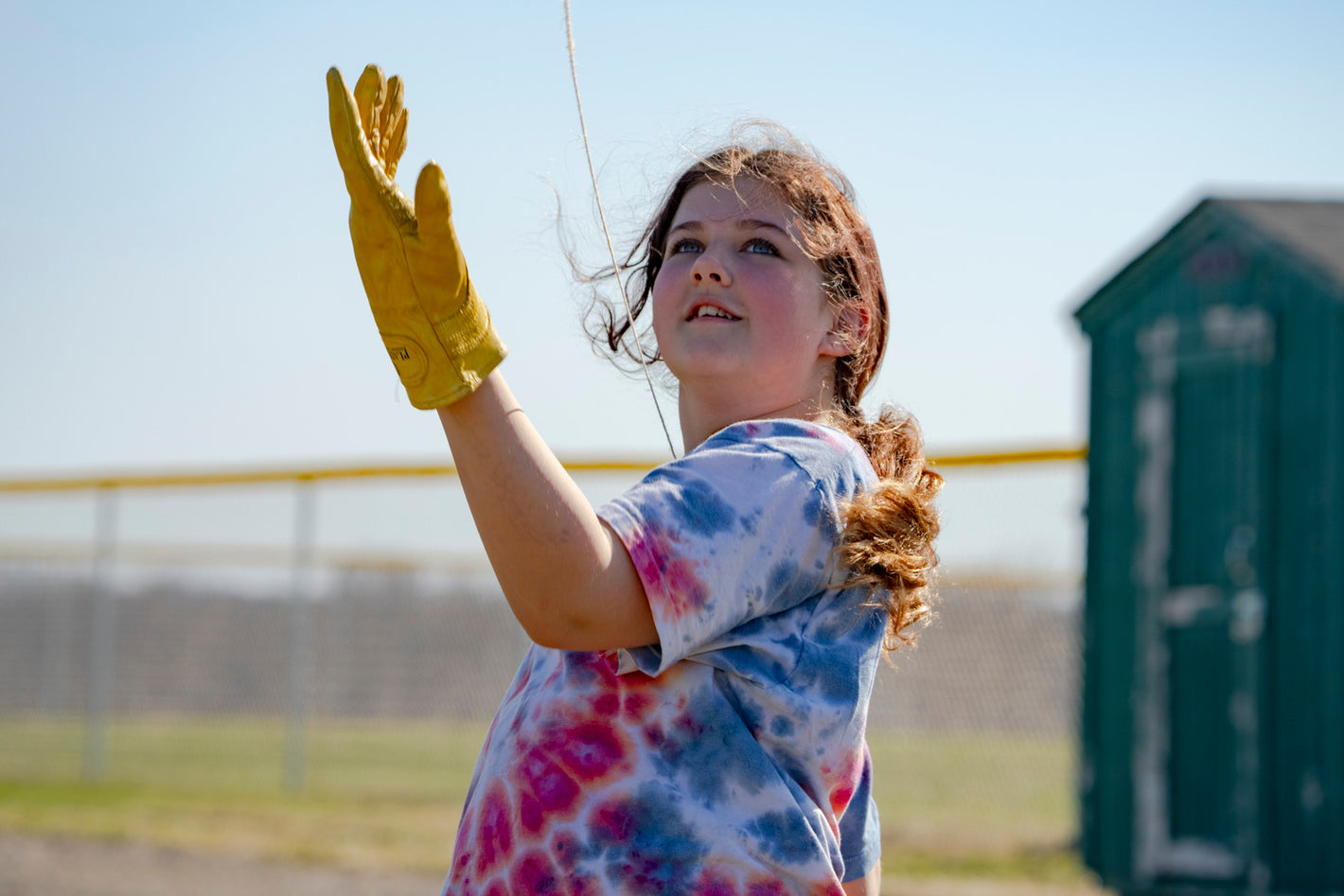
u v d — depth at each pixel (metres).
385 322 1.57
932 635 15.31
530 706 1.92
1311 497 9.20
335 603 19.70
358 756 17.22
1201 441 9.84
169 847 10.63
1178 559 9.91
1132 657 10.02
